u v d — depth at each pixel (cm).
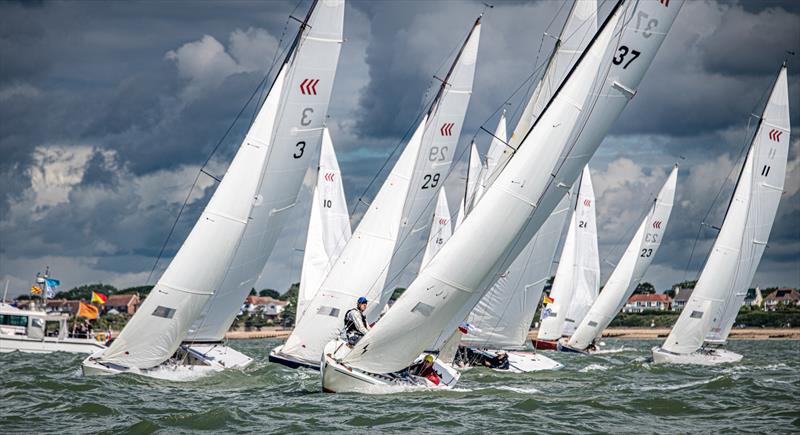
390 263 8706
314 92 8456
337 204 11206
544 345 16100
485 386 7656
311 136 8600
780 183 12312
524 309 10488
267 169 8394
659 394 7206
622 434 5222
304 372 8450
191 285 7600
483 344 10444
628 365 11550
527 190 6525
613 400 6594
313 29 8325
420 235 8919
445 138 8762
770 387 7856
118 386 6950
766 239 12394
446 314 6575
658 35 7094
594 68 6531
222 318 8894
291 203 8800
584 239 16612
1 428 5094
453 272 6456
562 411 6025
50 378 7425
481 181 9788
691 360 12131
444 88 8719
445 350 9019
